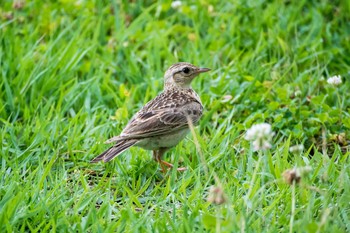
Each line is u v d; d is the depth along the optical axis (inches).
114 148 457.4
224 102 548.4
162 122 469.7
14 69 575.8
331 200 417.1
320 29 650.2
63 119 534.6
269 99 555.5
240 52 617.9
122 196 447.2
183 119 478.9
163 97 496.4
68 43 622.5
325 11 681.0
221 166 471.2
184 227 391.5
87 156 492.1
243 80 586.6
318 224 366.6
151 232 392.8
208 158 478.9
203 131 526.3
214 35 645.9
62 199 430.9
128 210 406.0
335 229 371.2
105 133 516.1
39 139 497.7
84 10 682.2
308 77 584.7
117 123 528.7
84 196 434.6
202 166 472.1
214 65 609.0
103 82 578.6
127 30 652.7
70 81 566.3
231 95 560.1
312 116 531.5
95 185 461.4
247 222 388.8
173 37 658.8
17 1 679.1
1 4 700.0
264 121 531.5
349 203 405.4
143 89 583.8
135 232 390.9
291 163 473.4
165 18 684.7
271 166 453.7
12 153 493.7
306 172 374.6
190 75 513.0
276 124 522.3
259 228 386.3
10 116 532.4
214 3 693.3
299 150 410.3
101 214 411.8
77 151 496.4
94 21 672.4
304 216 387.5
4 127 522.3
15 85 560.1
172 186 455.5
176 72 510.6
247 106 548.4
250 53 623.8
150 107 483.8
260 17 664.4
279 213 413.7
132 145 461.7
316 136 521.3
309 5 690.2
